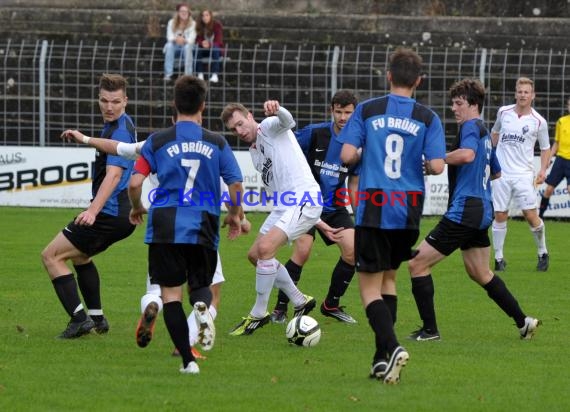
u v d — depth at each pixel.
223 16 82.75
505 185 46.06
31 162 67.50
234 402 22.12
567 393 23.53
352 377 24.81
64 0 86.75
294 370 25.53
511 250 52.94
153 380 24.11
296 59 79.56
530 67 76.06
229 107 31.23
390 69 24.81
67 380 24.03
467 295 38.44
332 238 32.62
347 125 24.69
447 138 74.56
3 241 52.44
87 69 77.94
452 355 27.84
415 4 84.69
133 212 25.83
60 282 29.19
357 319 33.81
